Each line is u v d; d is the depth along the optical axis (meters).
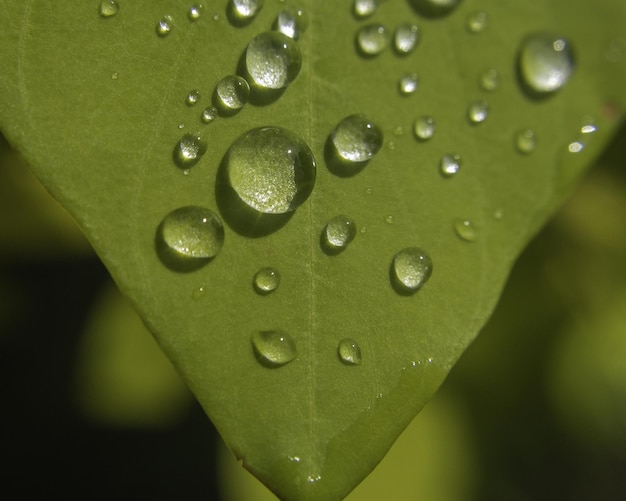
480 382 0.14
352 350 0.10
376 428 0.10
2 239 0.15
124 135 0.10
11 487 0.19
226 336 0.10
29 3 0.10
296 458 0.10
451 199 0.10
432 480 0.14
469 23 0.11
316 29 0.11
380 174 0.10
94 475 0.20
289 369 0.10
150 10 0.10
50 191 0.10
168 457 0.20
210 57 0.10
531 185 0.10
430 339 0.10
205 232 0.10
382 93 0.10
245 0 0.10
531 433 0.15
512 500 0.15
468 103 0.11
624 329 0.14
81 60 0.10
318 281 0.10
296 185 0.10
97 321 0.15
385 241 0.10
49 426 0.20
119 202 0.10
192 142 0.10
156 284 0.10
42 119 0.10
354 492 0.14
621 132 0.13
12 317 0.18
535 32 0.11
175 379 0.15
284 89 0.10
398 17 0.11
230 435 0.10
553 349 0.14
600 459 0.17
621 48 0.11
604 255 0.14
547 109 0.11
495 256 0.10
